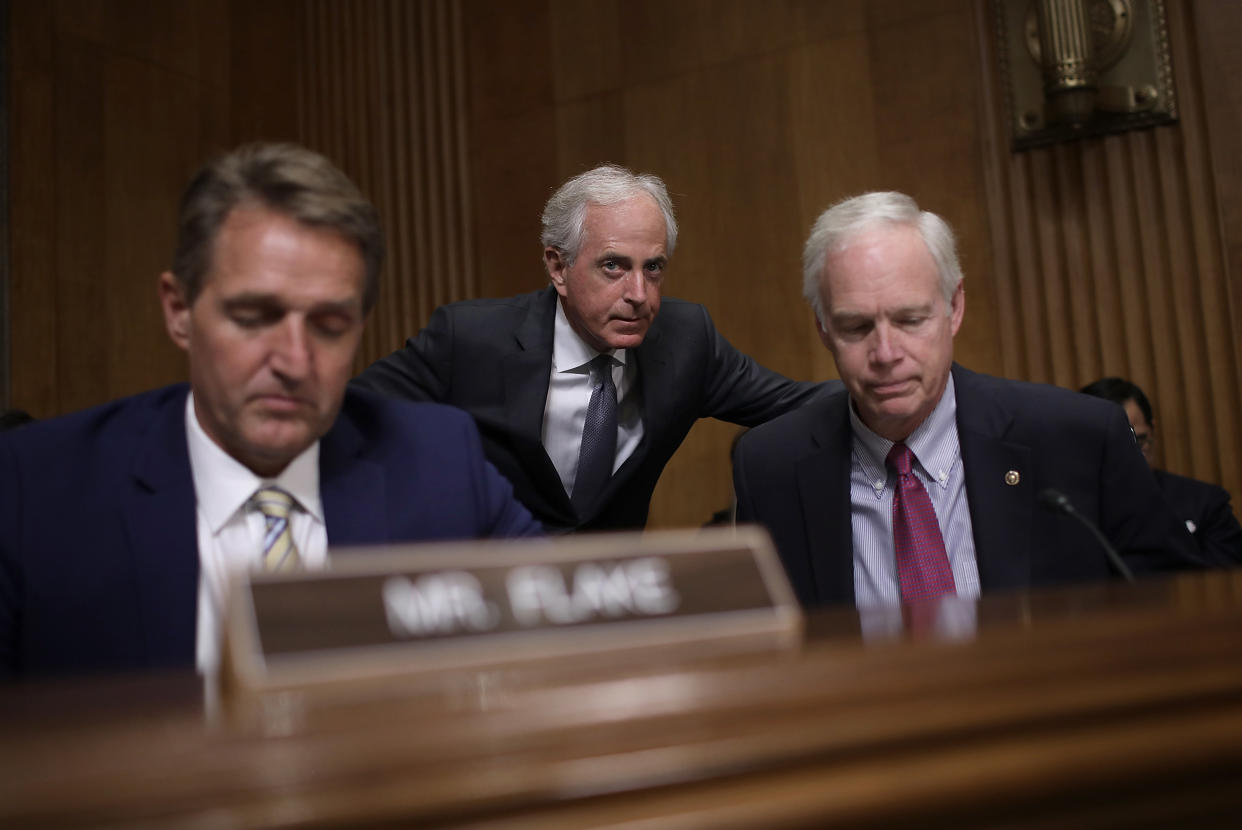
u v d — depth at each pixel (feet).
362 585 2.39
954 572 6.86
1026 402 6.90
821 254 6.64
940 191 15.71
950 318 6.70
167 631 4.28
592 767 1.69
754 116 17.15
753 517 7.36
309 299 4.09
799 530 7.16
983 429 6.83
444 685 2.22
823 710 1.91
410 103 19.43
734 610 2.77
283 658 2.26
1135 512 6.61
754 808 1.72
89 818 1.47
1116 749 1.93
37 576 4.25
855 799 1.77
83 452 4.54
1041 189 15.03
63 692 2.48
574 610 2.58
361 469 4.91
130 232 17.58
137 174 17.79
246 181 4.09
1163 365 14.25
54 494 4.39
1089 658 2.20
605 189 8.57
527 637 2.50
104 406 4.80
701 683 2.07
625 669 2.27
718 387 9.57
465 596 2.48
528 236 18.72
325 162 4.23
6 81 16.07
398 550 2.47
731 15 17.43
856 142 16.39
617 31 18.30
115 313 17.22
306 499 4.70
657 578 2.72
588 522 8.93
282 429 4.20
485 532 5.25
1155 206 14.40
